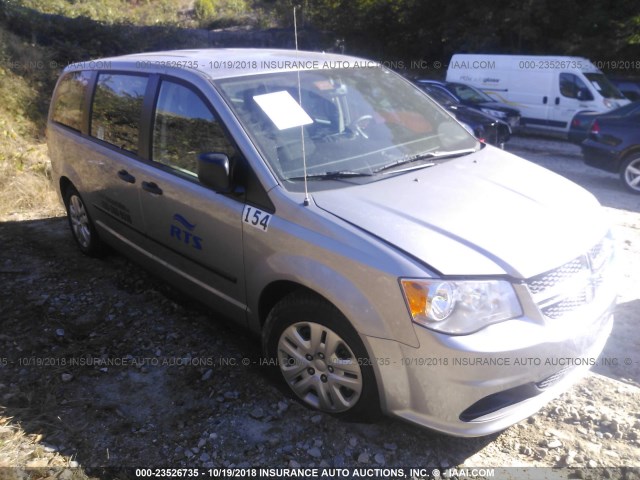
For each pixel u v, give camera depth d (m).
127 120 4.27
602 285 3.06
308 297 3.02
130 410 3.27
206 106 3.56
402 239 2.75
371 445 2.98
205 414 3.22
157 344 3.92
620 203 8.17
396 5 23.22
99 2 21.45
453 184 3.30
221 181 3.19
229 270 3.46
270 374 3.45
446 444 2.99
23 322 4.20
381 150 3.61
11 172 7.40
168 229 3.88
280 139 3.39
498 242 2.77
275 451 2.95
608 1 19.33
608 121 9.12
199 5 25.83
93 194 4.80
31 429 3.08
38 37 14.16
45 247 5.64
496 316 2.63
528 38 20.23
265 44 21.95
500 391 2.64
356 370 2.88
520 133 15.24
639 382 3.51
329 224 2.89
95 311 4.36
